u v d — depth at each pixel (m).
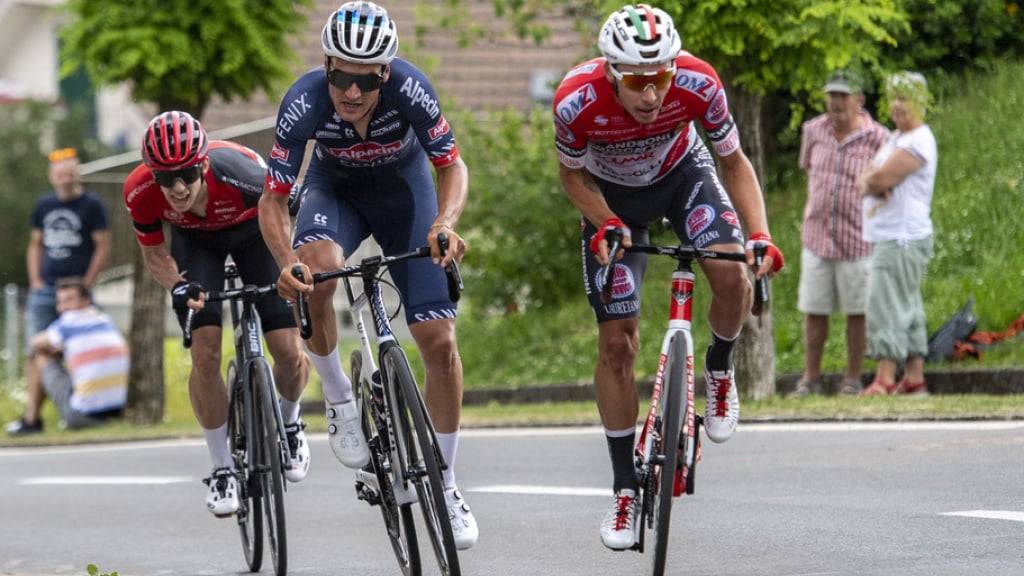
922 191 32.62
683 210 18.09
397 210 18.91
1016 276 36.34
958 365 33.97
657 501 16.86
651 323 43.06
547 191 46.28
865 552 17.92
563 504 23.36
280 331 20.95
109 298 68.94
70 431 45.81
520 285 47.50
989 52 43.62
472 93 66.88
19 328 56.81
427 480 16.89
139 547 23.66
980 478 21.97
